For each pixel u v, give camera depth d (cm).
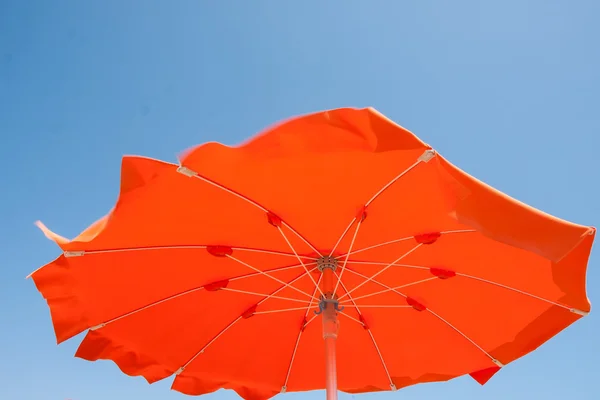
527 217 306
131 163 328
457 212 309
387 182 355
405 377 539
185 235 408
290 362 528
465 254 420
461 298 469
